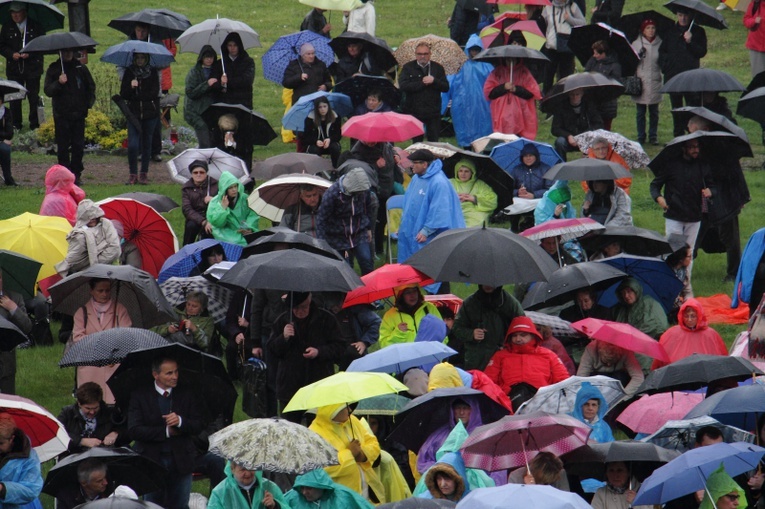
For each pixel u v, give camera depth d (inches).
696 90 3636.8
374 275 2289.6
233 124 3403.1
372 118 3159.5
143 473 1737.2
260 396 2220.7
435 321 2236.7
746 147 2910.9
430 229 2815.0
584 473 1708.9
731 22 6131.9
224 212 2883.9
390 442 1897.1
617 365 2222.0
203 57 3740.2
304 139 3469.5
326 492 1619.1
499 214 3513.8
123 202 2827.3
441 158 3110.2
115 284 2197.3
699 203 2918.3
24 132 4500.5
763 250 2496.3
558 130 3659.0
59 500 1712.6
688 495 1628.9
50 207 2928.2
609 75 4069.9
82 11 4658.0
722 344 2288.4
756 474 1710.1
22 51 3732.8
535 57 3779.5
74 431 1883.6
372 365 1952.5
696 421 1704.0
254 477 1592.0
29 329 2219.5
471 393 1760.6
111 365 2000.5
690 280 3006.9
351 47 4045.3
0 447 1679.4
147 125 3890.3
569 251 2664.9
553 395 1908.2
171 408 1811.0
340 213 2746.1
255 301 2274.9
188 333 2278.5
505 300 2234.3
